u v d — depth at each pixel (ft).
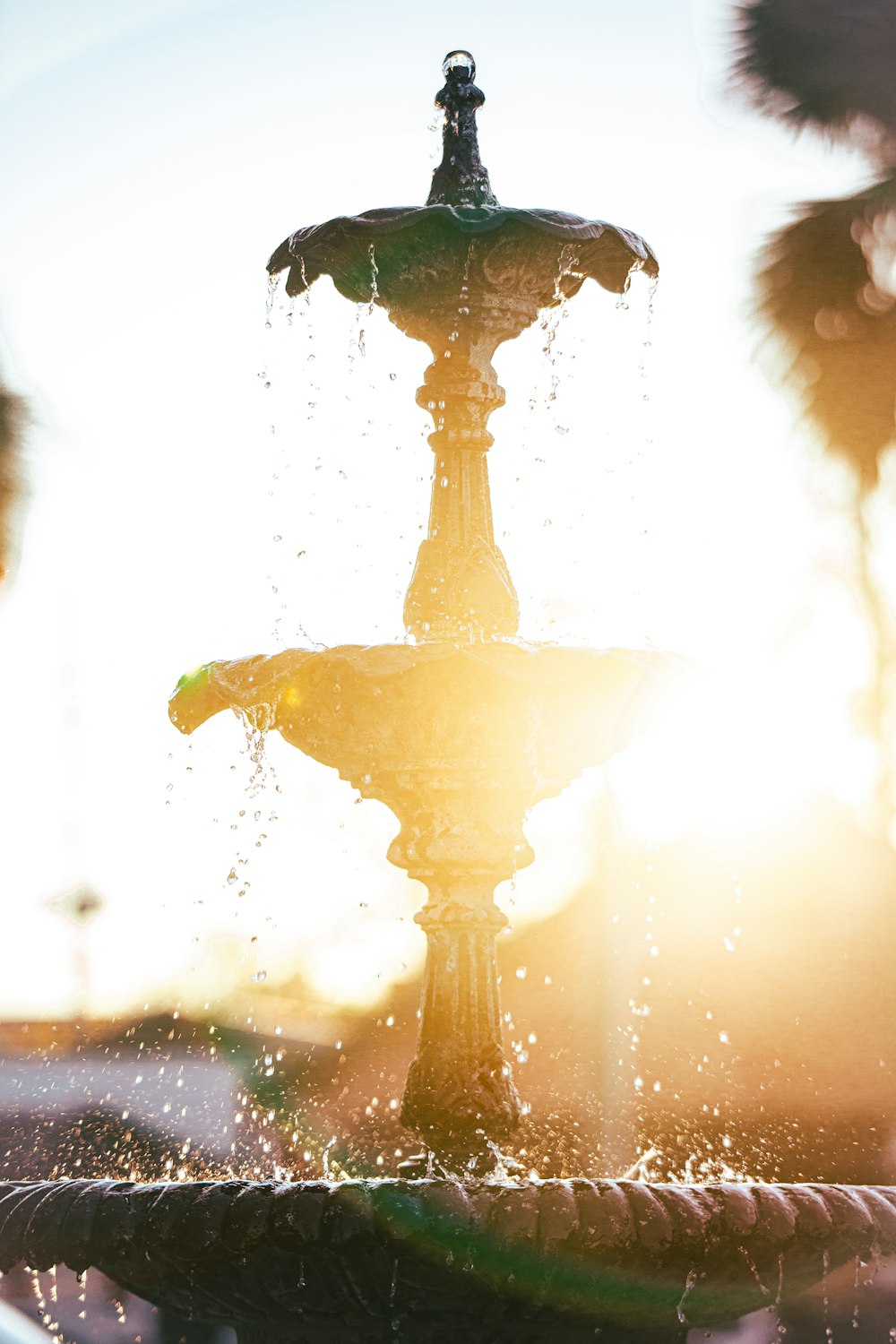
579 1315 12.57
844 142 32.12
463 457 15.14
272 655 13.89
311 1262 12.37
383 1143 25.52
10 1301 19.98
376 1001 30.48
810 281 33.45
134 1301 20.13
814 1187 12.98
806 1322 18.66
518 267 14.70
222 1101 28.09
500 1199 12.20
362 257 14.64
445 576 14.80
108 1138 27.61
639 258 15.21
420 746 14.02
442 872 14.34
